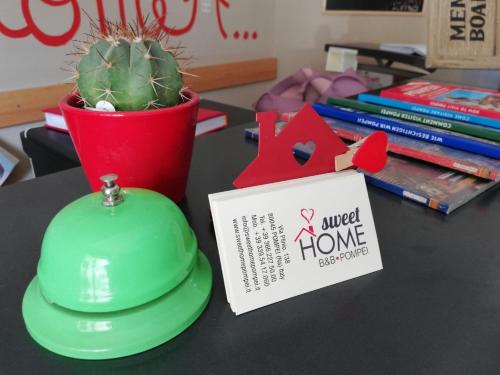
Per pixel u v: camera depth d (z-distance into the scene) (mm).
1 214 480
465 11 738
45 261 294
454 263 388
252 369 275
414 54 1410
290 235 342
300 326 311
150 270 289
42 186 557
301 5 1933
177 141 455
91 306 279
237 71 1793
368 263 374
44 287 294
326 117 758
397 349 290
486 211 487
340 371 273
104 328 282
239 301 319
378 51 1458
